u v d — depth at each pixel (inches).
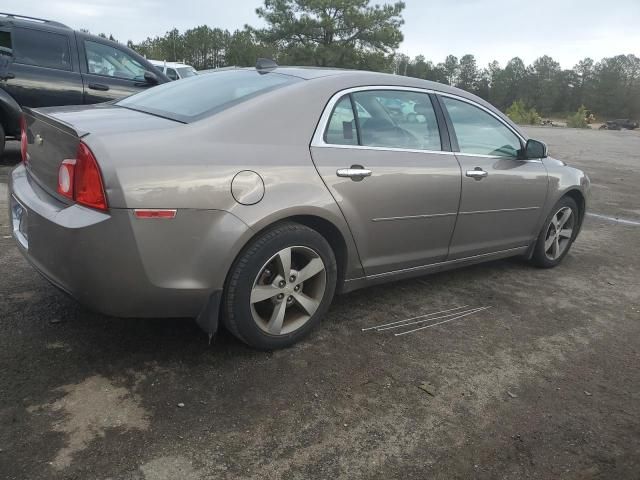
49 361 110.7
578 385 119.9
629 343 142.4
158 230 98.9
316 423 99.3
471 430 101.3
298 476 86.5
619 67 4202.8
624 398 116.2
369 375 116.5
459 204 151.3
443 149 149.9
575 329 148.7
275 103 118.7
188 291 103.8
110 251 96.9
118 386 104.7
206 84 136.8
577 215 203.6
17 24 277.6
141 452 88.2
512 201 169.3
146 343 120.5
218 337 125.5
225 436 93.7
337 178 122.2
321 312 127.5
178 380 108.2
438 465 91.7
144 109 127.0
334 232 125.8
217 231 104.3
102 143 97.4
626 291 181.8
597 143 897.5
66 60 288.8
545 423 105.3
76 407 97.6
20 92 277.3
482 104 165.9
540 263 195.3
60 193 104.0
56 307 133.0
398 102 142.3
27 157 124.7
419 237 144.7
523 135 178.4
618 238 254.5
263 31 1592.0
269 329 118.3
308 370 116.1
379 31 1545.3
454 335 138.8
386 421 101.8
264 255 111.7
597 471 93.5
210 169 104.0
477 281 179.9
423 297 161.9
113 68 305.9
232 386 107.9
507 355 130.8
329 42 1569.9
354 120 130.7
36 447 87.4
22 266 156.8
